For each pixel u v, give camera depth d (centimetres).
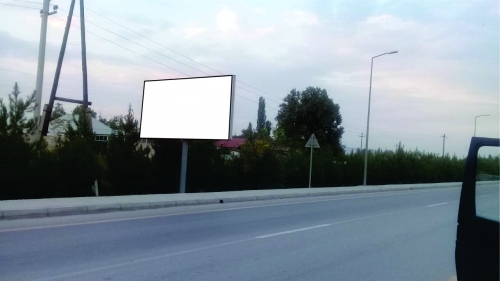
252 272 787
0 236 984
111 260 825
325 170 3388
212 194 2014
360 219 1591
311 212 1709
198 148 2338
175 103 2109
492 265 415
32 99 1708
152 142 2247
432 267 880
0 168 1584
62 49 2566
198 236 1102
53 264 778
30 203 1370
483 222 427
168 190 2230
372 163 4003
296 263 870
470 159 448
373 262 912
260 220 1423
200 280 722
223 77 2009
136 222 1255
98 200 1533
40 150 1720
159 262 827
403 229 1395
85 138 1977
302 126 4781
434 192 3303
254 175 2684
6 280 680
